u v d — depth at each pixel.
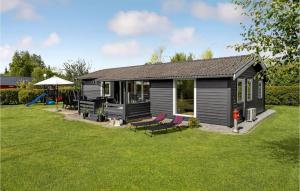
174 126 11.81
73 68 38.78
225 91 12.48
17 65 75.62
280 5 5.57
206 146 8.77
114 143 9.34
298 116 15.79
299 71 5.72
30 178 5.97
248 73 15.20
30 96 27.16
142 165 6.82
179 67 16.59
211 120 13.20
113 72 22.89
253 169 6.43
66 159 7.42
